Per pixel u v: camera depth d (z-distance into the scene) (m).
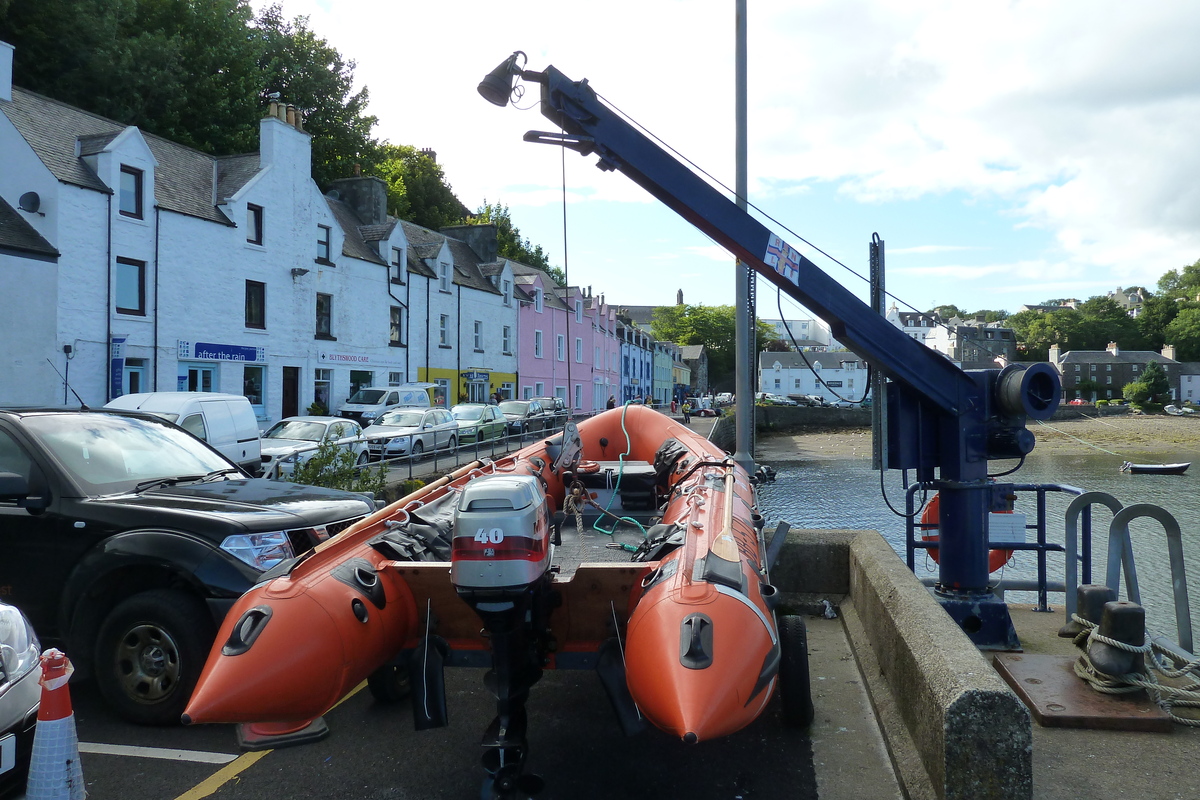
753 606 3.10
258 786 3.42
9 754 3.05
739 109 9.12
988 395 4.64
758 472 6.93
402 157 52.84
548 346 43.47
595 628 3.47
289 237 24.11
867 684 4.25
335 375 26.36
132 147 18.97
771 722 3.96
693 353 107.62
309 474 9.59
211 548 4.16
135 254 19.09
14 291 16.50
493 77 3.56
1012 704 2.60
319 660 3.01
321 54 38.62
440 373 32.72
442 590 3.52
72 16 25.53
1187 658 4.09
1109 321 128.25
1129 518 4.77
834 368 104.06
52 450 4.64
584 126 3.62
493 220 63.50
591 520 6.05
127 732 4.03
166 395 11.33
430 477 15.29
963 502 4.72
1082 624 4.50
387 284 28.98
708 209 3.80
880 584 4.34
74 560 4.37
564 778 3.44
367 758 3.70
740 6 9.08
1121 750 3.38
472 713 4.27
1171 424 66.81
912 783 2.97
